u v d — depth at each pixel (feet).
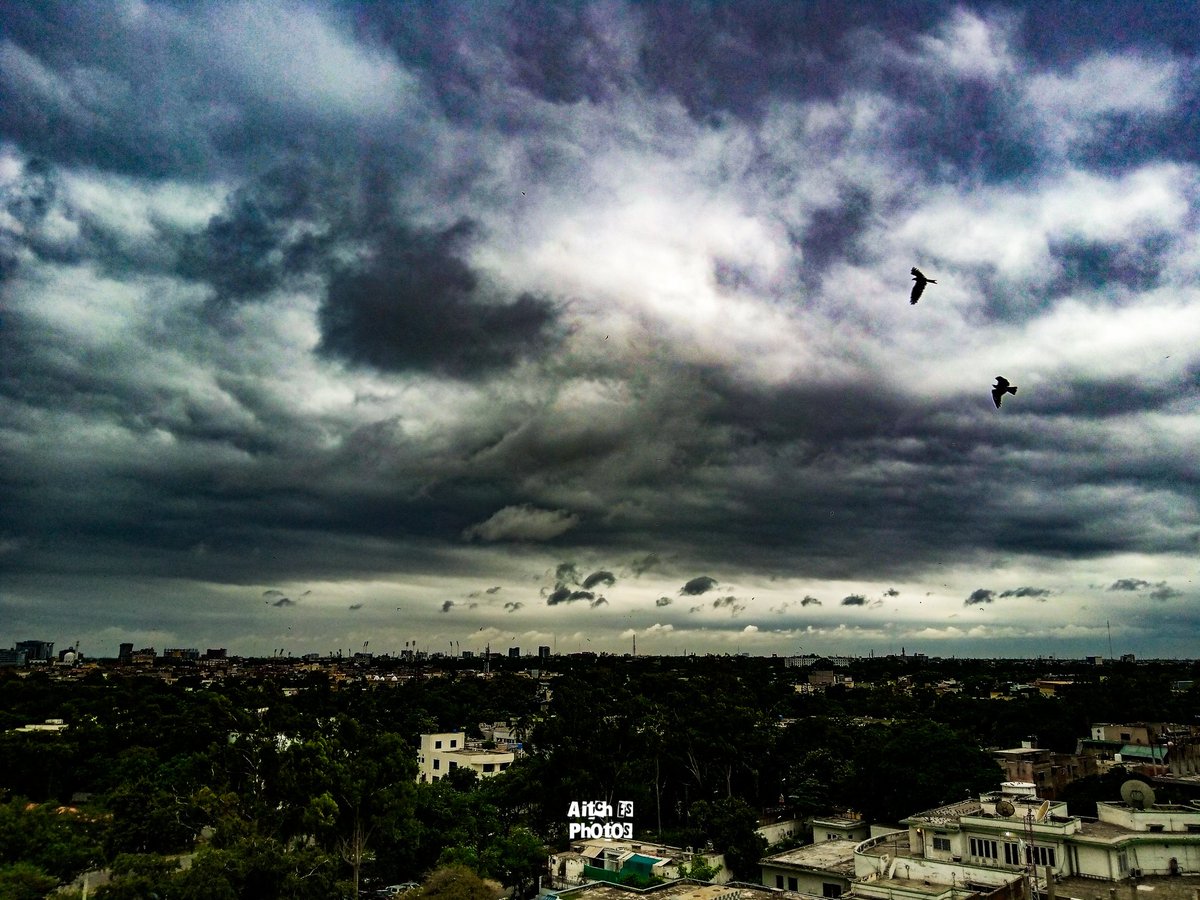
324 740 249.55
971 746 285.02
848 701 632.38
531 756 344.49
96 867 189.37
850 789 287.28
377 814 225.35
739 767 336.49
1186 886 148.46
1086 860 156.66
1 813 179.93
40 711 495.82
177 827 225.76
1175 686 641.81
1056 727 412.16
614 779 314.14
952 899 132.98
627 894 150.20
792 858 197.16
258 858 172.76
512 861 227.20
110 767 328.90
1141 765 288.71
